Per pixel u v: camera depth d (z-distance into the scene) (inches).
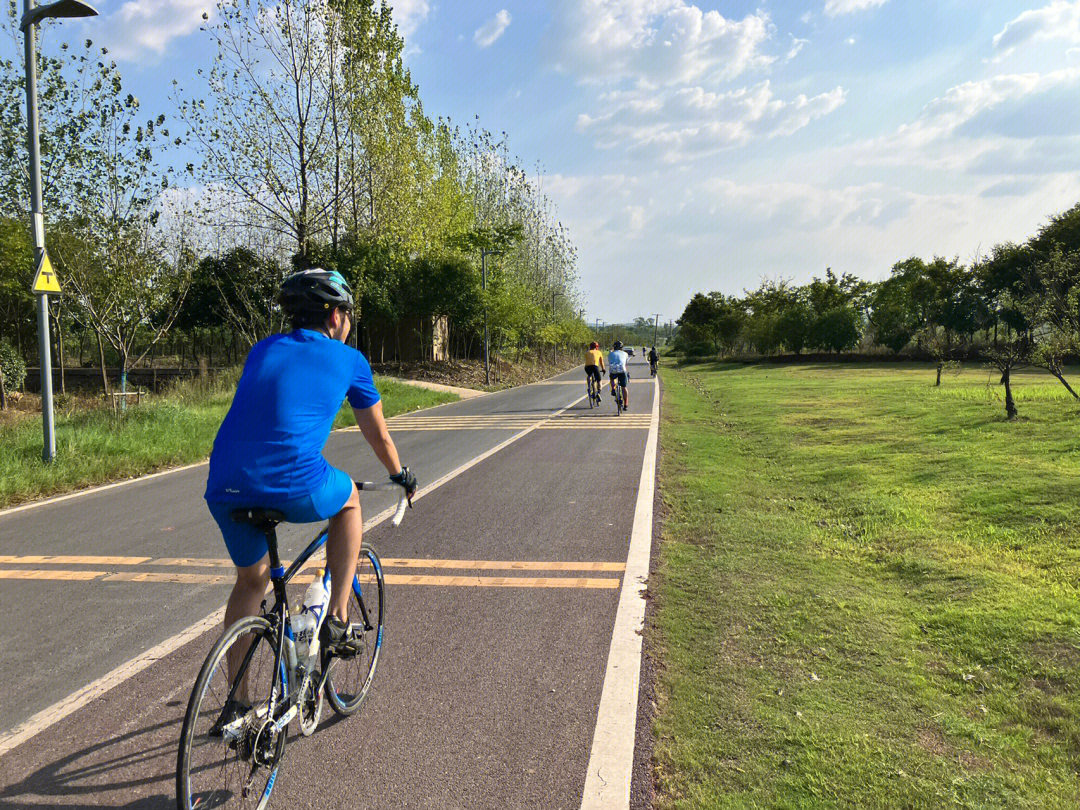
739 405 782.5
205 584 214.2
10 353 1025.5
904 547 232.1
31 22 401.7
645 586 202.5
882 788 108.1
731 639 164.1
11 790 111.6
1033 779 110.4
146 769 117.6
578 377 1951.3
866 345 2332.7
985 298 1812.3
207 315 1427.2
